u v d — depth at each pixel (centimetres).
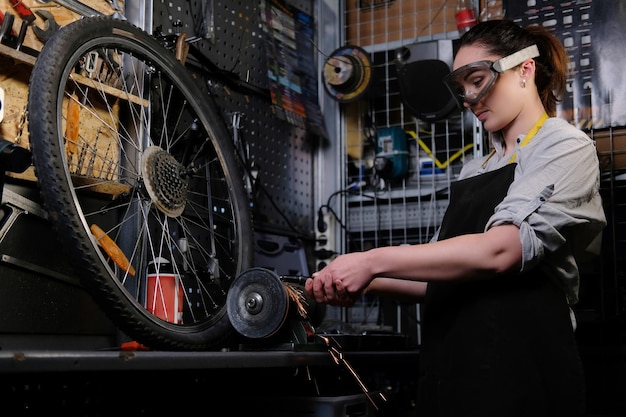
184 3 225
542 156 133
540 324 131
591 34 248
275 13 265
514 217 126
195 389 189
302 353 157
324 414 165
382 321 265
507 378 128
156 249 196
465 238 128
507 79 143
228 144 215
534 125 144
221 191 220
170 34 212
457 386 134
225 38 244
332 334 186
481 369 131
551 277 135
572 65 249
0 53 153
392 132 274
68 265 173
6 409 148
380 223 279
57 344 169
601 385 235
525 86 145
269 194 259
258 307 160
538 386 128
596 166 136
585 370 238
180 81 199
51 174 143
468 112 270
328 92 279
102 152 184
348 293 133
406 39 282
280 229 260
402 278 131
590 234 139
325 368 189
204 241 217
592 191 133
